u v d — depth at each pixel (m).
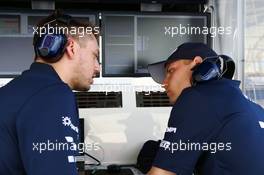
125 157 1.70
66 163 0.75
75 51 0.87
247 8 1.57
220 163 0.90
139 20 1.68
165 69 1.14
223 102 0.92
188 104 0.92
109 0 1.66
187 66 1.02
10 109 0.77
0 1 1.68
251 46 1.58
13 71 1.63
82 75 0.90
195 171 0.97
